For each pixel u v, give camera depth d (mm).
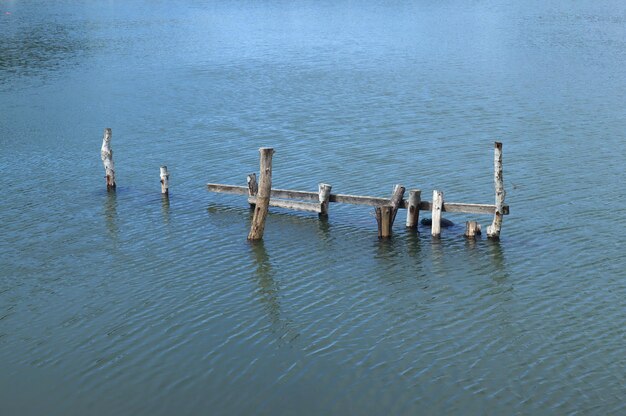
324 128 56594
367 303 30625
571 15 119000
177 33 109125
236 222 39719
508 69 76062
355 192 43094
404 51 88875
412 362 26297
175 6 149250
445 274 32906
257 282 32812
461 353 26719
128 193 44281
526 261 33688
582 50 85812
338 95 67062
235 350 27469
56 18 130750
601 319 28547
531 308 29641
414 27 110625
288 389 25078
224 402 24562
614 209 38844
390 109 61531
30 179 47062
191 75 77812
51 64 85562
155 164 49719
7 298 31734
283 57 86875
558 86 67750
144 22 123250
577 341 27141
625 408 23391
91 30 113875
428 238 36844
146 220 40125
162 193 43594
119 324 29484
